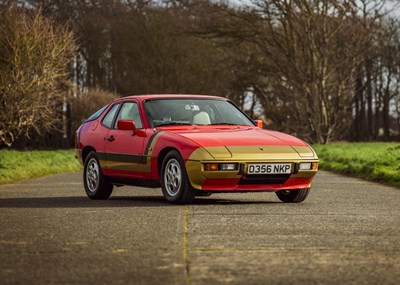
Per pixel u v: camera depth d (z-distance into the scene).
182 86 67.19
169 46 67.88
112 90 69.88
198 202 11.26
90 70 71.12
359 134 75.38
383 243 7.10
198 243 7.04
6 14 26.88
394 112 76.75
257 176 10.55
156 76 67.81
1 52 26.48
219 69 61.41
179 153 10.68
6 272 5.74
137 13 69.56
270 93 55.97
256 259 6.22
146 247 6.83
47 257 6.38
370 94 74.94
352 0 46.19
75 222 8.70
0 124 26.80
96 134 12.76
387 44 68.38
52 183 17.48
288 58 47.72
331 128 47.12
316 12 46.09
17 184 17.09
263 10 47.72
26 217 9.27
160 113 11.73
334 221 8.72
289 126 49.41
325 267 5.90
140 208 10.20
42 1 64.62
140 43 68.25
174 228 8.08
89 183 12.78
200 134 10.91
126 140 11.86
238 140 10.74
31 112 27.14
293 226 8.25
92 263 6.08
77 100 59.47
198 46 67.88
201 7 51.09
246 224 8.40
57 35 27.94
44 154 29.06
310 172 10.89
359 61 47.38
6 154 27.27
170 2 70.88
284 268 5.85
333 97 47.25
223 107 12.14
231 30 49.56
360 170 20.59
